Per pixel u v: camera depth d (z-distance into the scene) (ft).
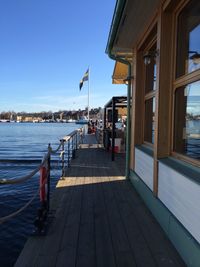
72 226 16.31
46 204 16.57
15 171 52.75
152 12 18.01
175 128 16.49
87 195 22.76
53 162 56.59
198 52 13.69
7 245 20.98
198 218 11.23
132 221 16.97
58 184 26.58
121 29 20.99
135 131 25.50
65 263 12.26
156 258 12.59
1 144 120.67
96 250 13.39
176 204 13.83
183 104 15.53
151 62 22.18
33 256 12.87
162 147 17.08
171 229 14.05
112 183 26.81
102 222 16.88
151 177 18.94
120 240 14.42
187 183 12.39
